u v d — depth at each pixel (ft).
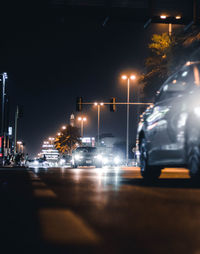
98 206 17.34
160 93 32.24
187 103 25.66
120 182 32.27
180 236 11.10
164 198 20.31
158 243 10.24
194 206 17.25
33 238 10.91
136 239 10.75
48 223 13.19
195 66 27.61
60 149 352.08
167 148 28.12
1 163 164.35
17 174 48.49
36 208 16.84
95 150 103.96
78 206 17.37
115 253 9.20
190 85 26.91
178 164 27.25
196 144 24.38
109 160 176.86
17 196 21.67
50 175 45.75
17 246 9.98
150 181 33.81
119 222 13.37
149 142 32.07
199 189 25.34
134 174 49.42
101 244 10.16
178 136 26.35
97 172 57.52
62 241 10.52
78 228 12.31
